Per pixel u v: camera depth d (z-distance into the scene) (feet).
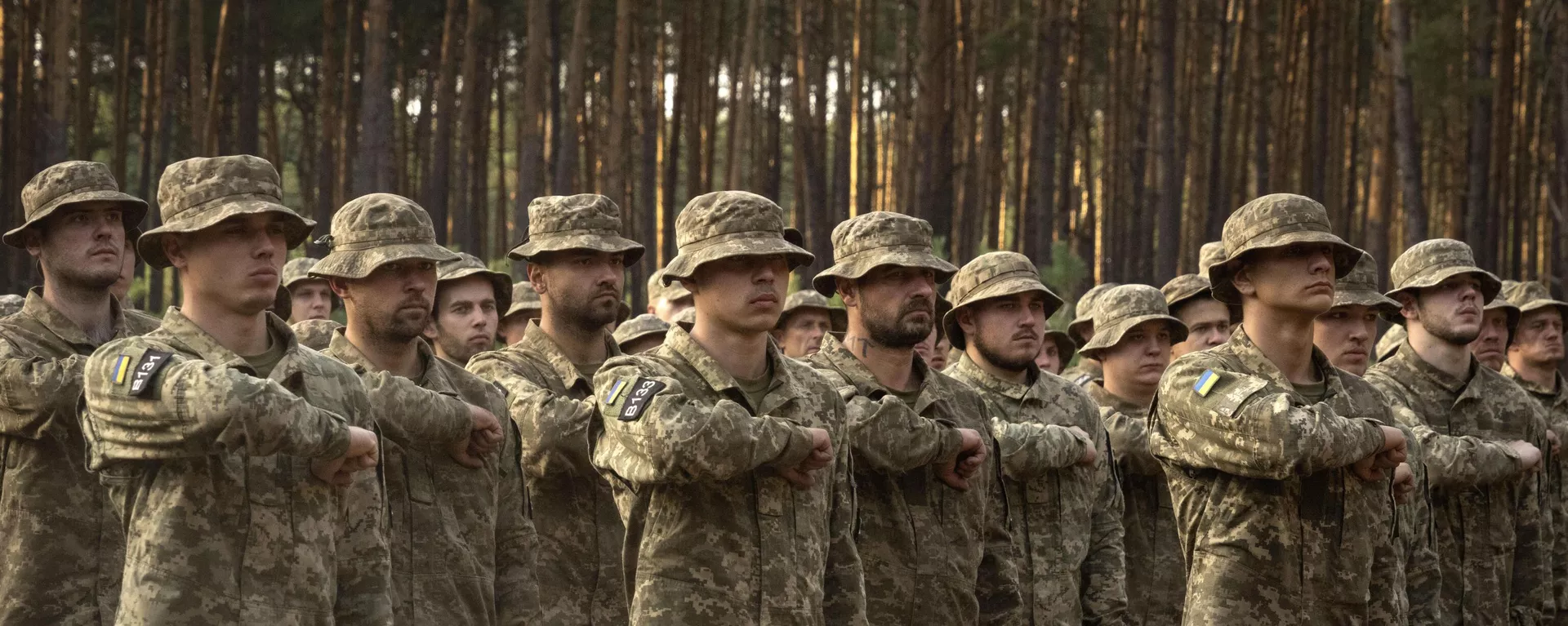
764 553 15.64
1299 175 87.35
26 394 16.71
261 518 13.82
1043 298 21.61
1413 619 19.56
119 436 13.46
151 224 87.04
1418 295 23.35
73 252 18.02
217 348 14.30
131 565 13.62
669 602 15.52
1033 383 21.43
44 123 73.72
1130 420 22.79
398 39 107.45
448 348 23.09
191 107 93.61
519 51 118.21
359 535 15.14
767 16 111.75
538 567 19.45
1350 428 16.21
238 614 13.56
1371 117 94.63
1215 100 86.33
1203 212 84.07
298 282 26.61
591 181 100.89
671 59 120.16
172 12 81.00
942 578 18.04
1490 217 84.23
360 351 18.15
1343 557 16.76
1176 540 22.82
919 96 80.28
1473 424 22.91
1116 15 89.10
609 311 21.13
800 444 15.38
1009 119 114.42
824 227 89.51
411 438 16.94
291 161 128.36
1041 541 19.85
